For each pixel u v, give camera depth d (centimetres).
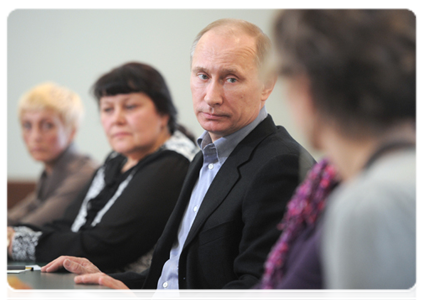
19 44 613
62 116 448
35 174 604
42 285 177
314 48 86
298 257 109
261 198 188
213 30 219
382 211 74
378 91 81
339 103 85
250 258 180
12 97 607
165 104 319
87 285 184
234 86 210
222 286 192
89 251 277
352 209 76
